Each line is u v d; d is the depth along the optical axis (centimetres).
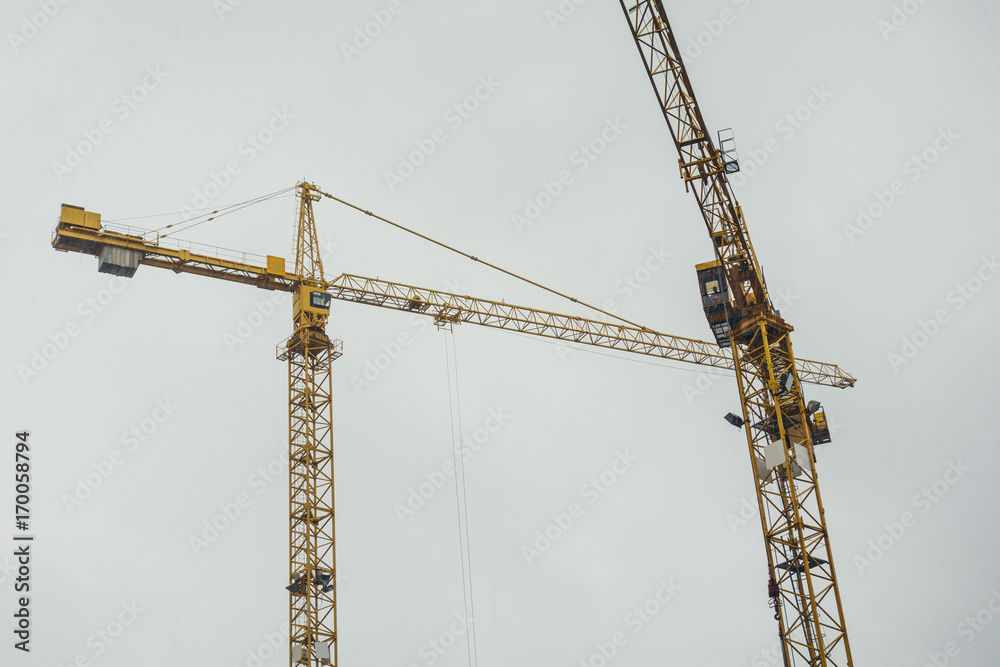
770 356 6106
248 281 9050
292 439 8631
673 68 5984
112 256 8312
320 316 8969
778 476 5978
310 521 8325
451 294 10038
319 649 7956
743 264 6294
